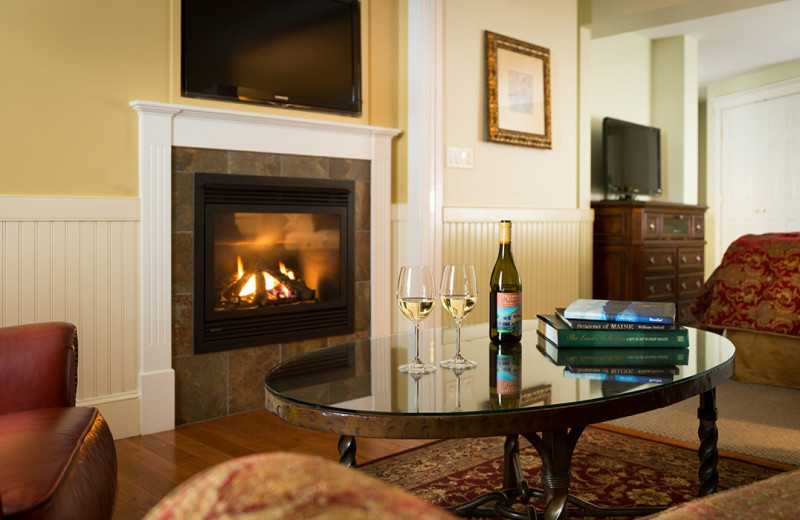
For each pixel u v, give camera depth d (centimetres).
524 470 229
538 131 440
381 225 370
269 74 326
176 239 296
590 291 493
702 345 181
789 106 722
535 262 446
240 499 33
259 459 37
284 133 327
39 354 161
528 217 438
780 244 341
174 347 298
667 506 190
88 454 133
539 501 203
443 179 383
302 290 341
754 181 766
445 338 198
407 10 370
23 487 109
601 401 126
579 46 479
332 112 351
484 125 408
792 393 323
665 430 273
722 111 799
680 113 614
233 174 312
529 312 442
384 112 375
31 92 258
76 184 269
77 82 268
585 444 257
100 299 276
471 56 399
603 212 502
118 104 279
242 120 311
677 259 524
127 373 285
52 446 128
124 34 280
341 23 354
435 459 245
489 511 184
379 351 177
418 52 365
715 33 606
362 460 246
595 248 508
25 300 257
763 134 753
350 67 358
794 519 59
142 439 280
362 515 32
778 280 333
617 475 223
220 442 275
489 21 409
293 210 332
